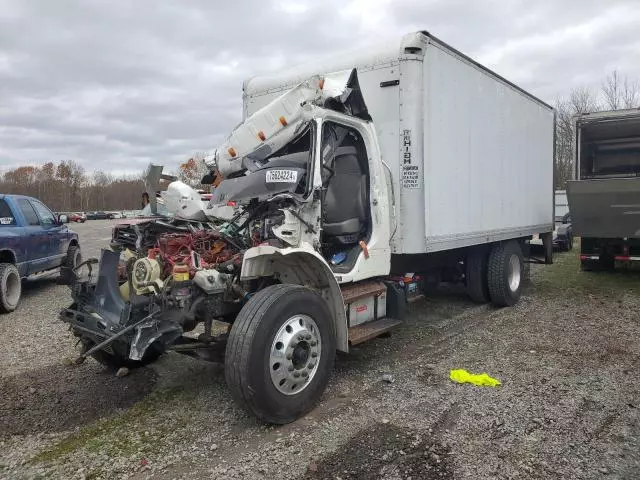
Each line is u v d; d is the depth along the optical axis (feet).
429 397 15.06
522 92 29.81
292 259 15.01
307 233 15.37
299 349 13.62
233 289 14.51
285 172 15.11
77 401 15.19
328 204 16.81
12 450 12.27
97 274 14.78
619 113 36.55
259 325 12.60
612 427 12.96
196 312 14.29
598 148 42.70
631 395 15.02
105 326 13.62
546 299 30.01
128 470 11.26
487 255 27.53
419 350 19.83
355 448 12.03
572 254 53.93
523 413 13.83
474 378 16.39
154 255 15.15
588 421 13.32
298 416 13.70
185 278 13.69
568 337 21.45
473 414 13.82
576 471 10.93
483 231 25.05
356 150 17.85
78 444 12.51
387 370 17.53
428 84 19.54
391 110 19.02
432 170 19.99
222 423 13.56
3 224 30.22
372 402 14.75
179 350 14.48
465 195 23.06
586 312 26.27
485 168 25.16
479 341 21.01
